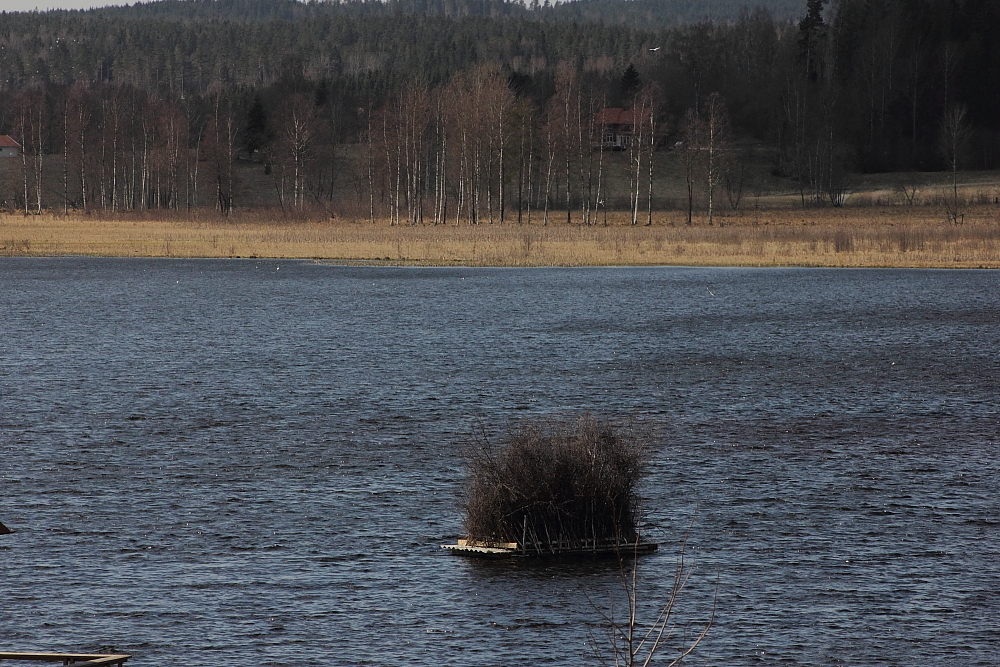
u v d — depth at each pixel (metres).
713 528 63.41
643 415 98.12
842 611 50.91
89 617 50.25
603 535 59.25
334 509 67.31
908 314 181.38
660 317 178.00
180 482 73.88
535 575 55.31
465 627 49.03
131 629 48.94
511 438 62.22
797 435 89.44
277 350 140.38
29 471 76.94
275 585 54.16
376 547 59.91
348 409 100.31
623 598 52.41
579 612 50.72
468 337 153.25
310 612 50.78
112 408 100.62
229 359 132.25
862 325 167.00
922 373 121.69
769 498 69.88
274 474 76.00
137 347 143.50
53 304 198.25
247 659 45.88
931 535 62.06
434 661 45.66
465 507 61.28
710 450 83.75
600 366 126.62
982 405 102.50
